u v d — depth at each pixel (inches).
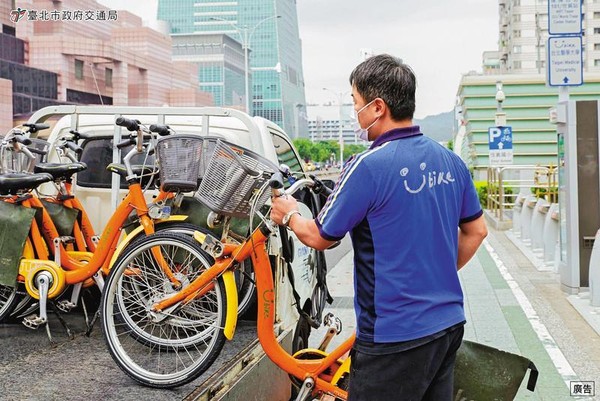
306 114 5531.5
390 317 109.8
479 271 441.4
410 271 110.3
